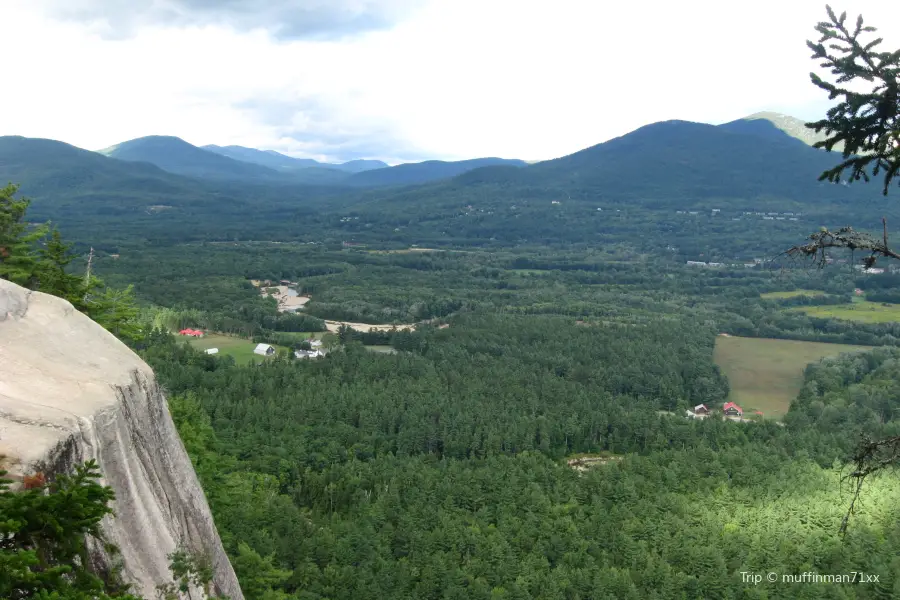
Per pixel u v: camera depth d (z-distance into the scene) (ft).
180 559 58.44
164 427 66.08
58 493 38.17
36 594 34.24
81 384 55.42
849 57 48.34
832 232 52.70
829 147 52.65
